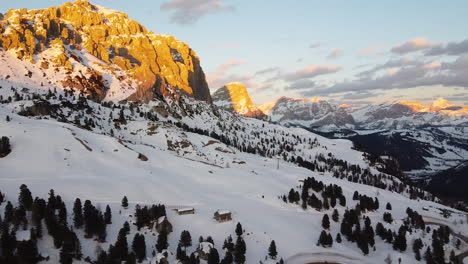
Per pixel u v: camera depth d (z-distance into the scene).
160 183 166.25
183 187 170.62
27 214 108.44
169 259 104.94
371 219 171.50
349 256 129.62
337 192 186.62
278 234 134.75
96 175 156.75
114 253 97.44
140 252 103.38
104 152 188.38
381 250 140.38
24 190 111.25
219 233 127.06
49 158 160.50
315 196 173.62
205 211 143.12
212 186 183.62
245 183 194.88
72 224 109.88
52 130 186.12
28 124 188.50
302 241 133.62
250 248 121.31
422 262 134.25
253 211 153.38
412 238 150.00
